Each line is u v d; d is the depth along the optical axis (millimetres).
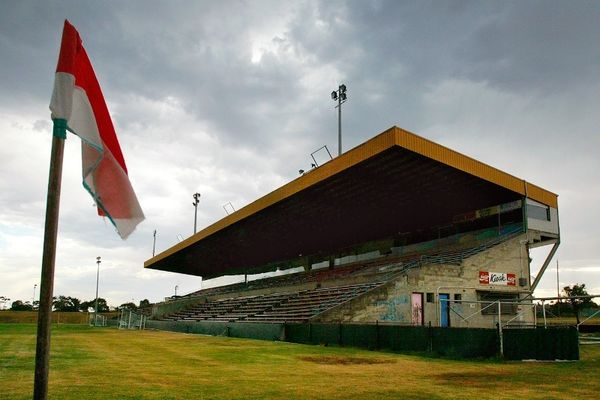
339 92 42406
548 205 34594
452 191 34188
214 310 51281
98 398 8844
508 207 34156
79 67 5906
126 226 6176
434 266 28594
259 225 48281
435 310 28062
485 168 30641
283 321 31703
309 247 55469
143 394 9320
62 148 5367
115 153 6250
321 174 32875
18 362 14531
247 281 70375
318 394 9617
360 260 48625
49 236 5008
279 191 38531
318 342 23203
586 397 9508
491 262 30812
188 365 14477
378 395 9562
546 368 13867
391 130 26625
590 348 20250
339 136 41875
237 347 21438
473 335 16203
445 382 11281
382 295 26750
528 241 32625
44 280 4902
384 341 19406
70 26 5754
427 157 27672
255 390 9984
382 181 33188
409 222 42094
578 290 64375
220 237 54750
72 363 14805
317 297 35219
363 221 44031
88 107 5930
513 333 15836
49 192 5156
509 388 10484
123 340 27031
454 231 38406
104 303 142750
